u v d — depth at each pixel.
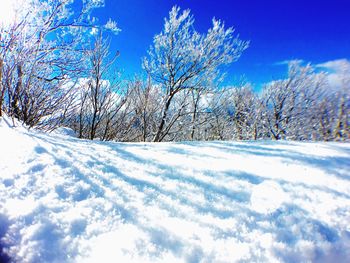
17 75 4.26
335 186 1.94
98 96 7.36
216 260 1.21
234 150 3.04
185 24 9.24
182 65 9.63
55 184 1.71
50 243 1.27
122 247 1.25
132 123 8.99
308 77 15.60
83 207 1.52
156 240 1.31
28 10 4.12
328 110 14.39
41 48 4.57
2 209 1.45
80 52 5.25
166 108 10.09
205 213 1.57
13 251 1.25
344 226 1.44
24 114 4.42
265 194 1.81
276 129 16.05
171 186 1.91
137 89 9.24
